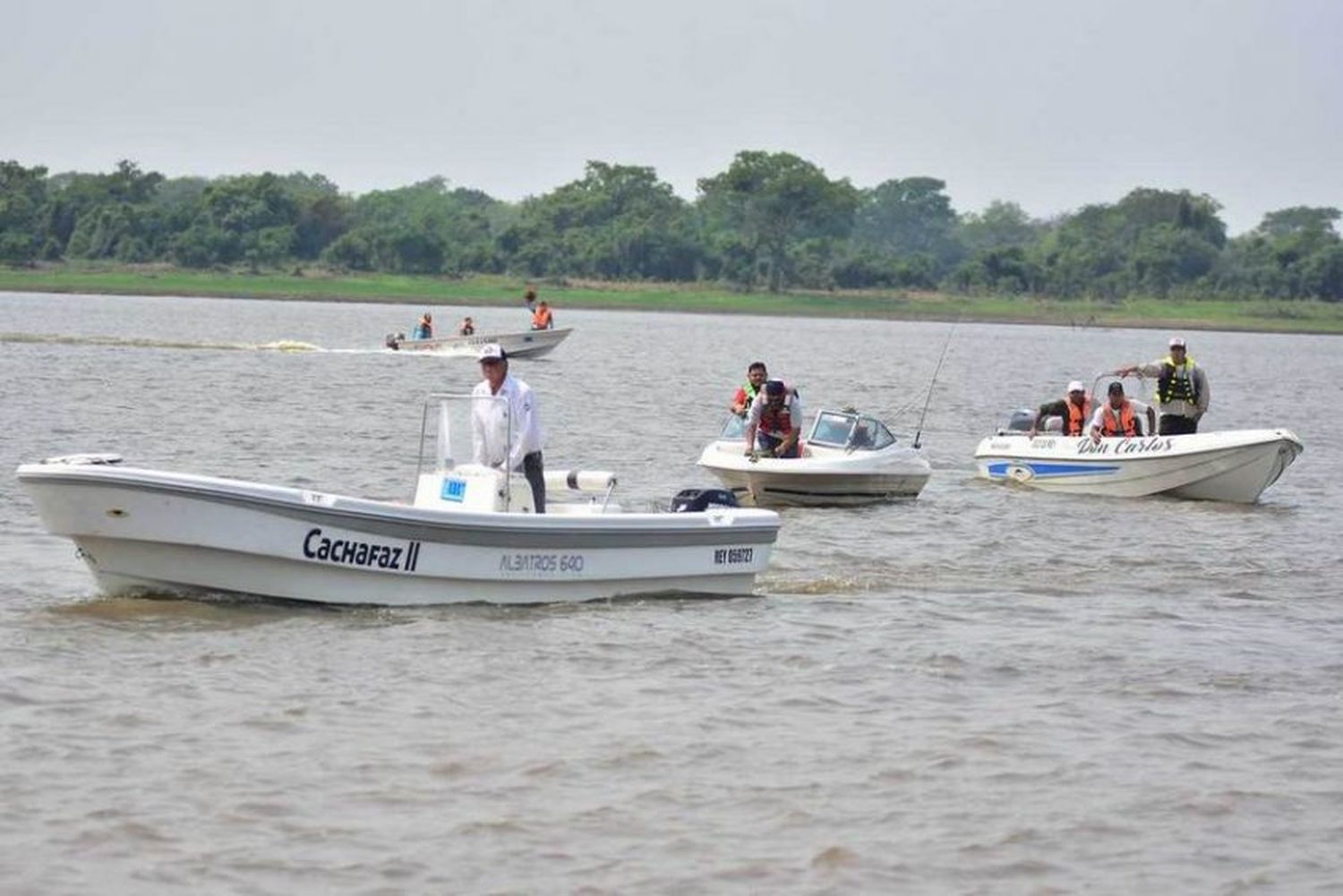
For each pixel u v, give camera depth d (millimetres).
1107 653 47062
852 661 45219
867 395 158000
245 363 158250
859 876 31234
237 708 38875
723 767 36500
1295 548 67312
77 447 86688
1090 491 83188
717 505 54469
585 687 41781
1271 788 36281
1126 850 32812
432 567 47688
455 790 34562
